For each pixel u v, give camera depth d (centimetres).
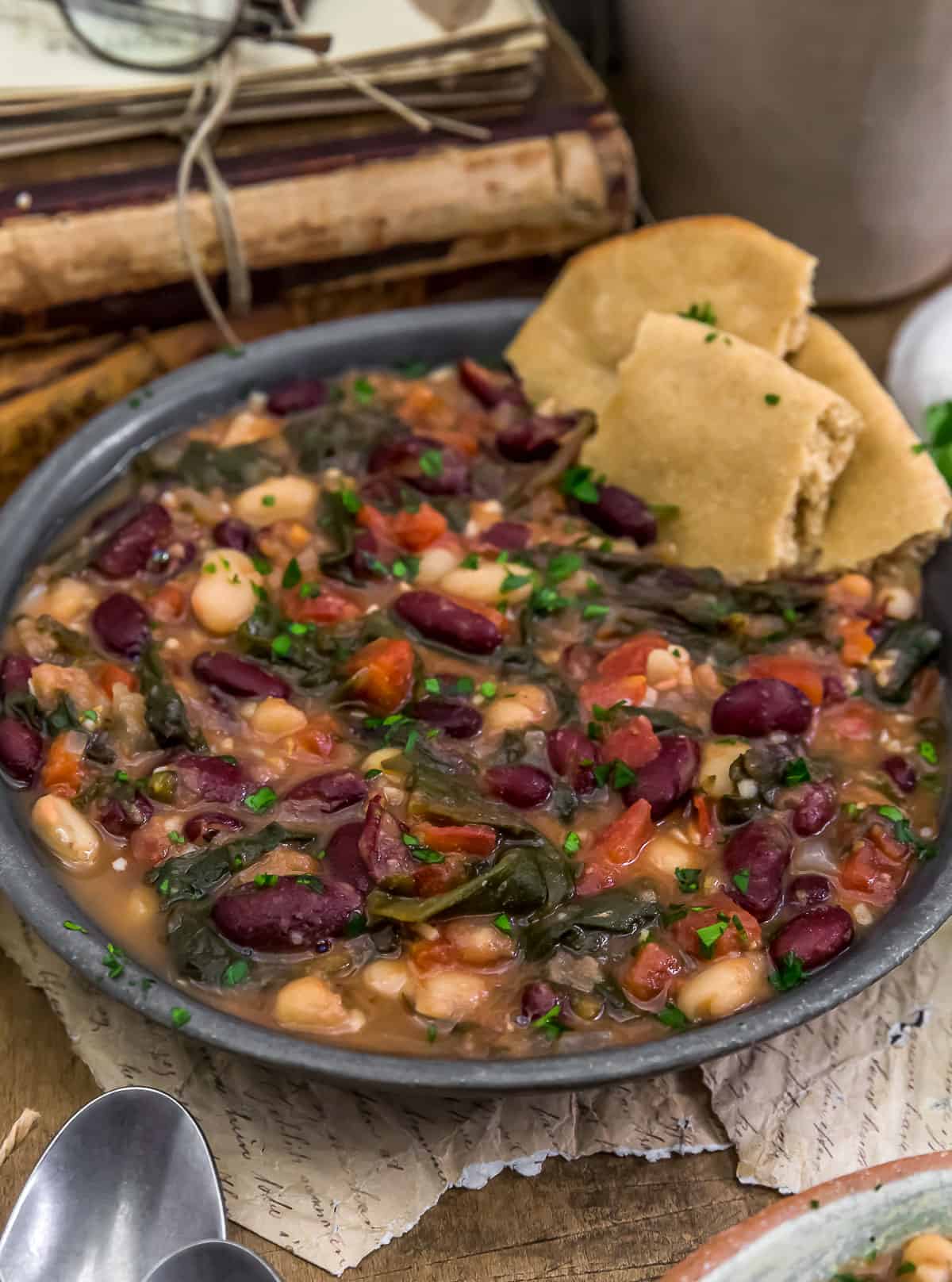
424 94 43
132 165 41
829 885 33
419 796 33
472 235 44
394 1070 29
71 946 31
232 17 41
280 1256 31
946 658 36
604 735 34
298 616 36
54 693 34
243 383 41
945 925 35
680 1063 30
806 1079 33
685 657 36
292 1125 33
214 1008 31
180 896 32
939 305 45
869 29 41
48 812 33
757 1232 29
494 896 32
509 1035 31
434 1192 32
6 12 42
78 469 38
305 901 31
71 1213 31
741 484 38
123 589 37
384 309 45
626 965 32
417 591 37
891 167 45
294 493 38
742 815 34
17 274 40
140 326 42
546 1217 32
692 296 40
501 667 36
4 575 36
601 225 44
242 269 42
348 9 43
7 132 40
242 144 42
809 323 40
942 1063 34
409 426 41
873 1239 30
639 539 38
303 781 34
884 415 38
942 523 37
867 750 35
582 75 45
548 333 42
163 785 33
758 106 44
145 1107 31
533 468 40
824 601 38
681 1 43
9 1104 33
